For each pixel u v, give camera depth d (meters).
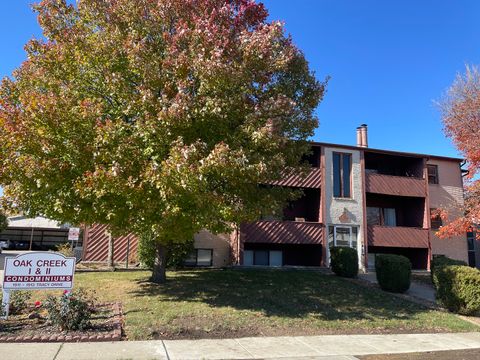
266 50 9.33
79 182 8.27
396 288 13.79
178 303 9.88
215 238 18.75
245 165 8.60
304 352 6.94
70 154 8.85
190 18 10.12
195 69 9.07
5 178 8.58
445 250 22.58
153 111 9.24
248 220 10.30
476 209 14.88
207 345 7.00
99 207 9.16
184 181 7.94
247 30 10.47
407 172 23.69
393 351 7.39
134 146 9.06
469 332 9.51
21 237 39.62
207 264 18.45
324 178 20.11
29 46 10.23
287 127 11.16
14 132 8.15
